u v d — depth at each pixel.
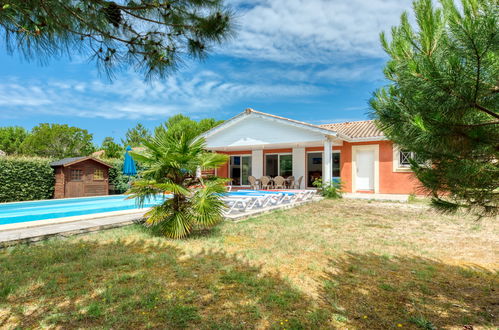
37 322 2.73
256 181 17.23
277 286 3.63
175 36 3.14
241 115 16.23
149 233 6.41
